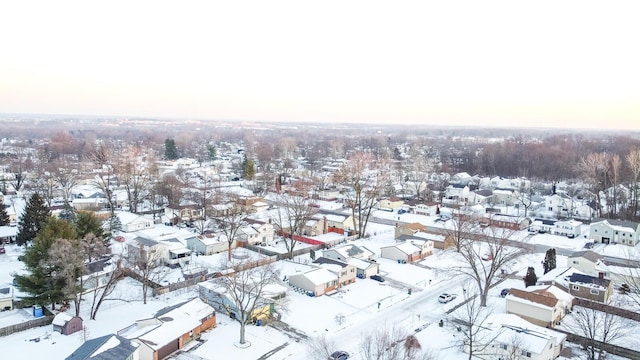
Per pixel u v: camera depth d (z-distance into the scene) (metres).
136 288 64.19
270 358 46.00
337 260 73.56
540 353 43.47
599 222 93.88
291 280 66.06
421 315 57.91
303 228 96.12
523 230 103.38
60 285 52.56
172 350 46.53
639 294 59.06
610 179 123.69
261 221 92.81
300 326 53.84
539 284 62.78
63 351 45.72
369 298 63.59
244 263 70.31
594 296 60.81
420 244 83.88
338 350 47.56
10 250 78.19
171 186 115.94
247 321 53.53
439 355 46.91
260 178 153.25
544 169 174.88
